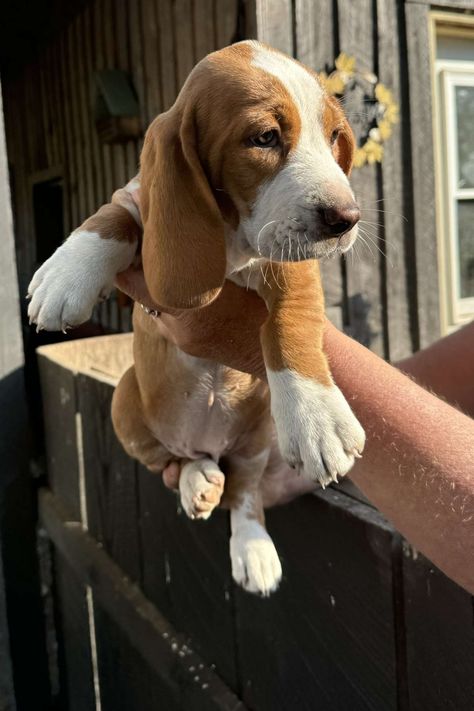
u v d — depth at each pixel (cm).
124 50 142
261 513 48
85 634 78
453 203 122
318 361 36
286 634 45
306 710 43
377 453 31
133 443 53
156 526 62
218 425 48
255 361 41
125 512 68
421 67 114
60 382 82
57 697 91
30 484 87
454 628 31
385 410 33
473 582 26
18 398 85
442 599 32
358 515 37
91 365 91
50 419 88
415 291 118
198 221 37
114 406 54
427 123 116
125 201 43
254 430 48
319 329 37
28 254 223
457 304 125
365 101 109
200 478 48
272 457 49
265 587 44
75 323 39
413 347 119
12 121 228
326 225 35
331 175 36
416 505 29
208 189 37
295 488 43
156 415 49
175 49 122
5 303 84
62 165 187
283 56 39
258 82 37
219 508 52
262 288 39
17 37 188
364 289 115
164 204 37
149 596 65
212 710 51
